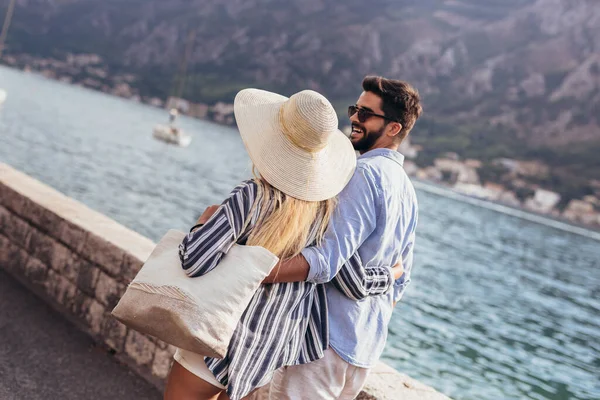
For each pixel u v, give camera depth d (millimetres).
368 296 1910
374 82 2045
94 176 44594
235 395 1627
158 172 56188
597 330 31312
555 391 17344
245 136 1766
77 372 3285
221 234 1589
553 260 65188
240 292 1592
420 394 2664
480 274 41656
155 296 1601
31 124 69375
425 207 100000
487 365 18500
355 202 1802
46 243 4289
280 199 1695
